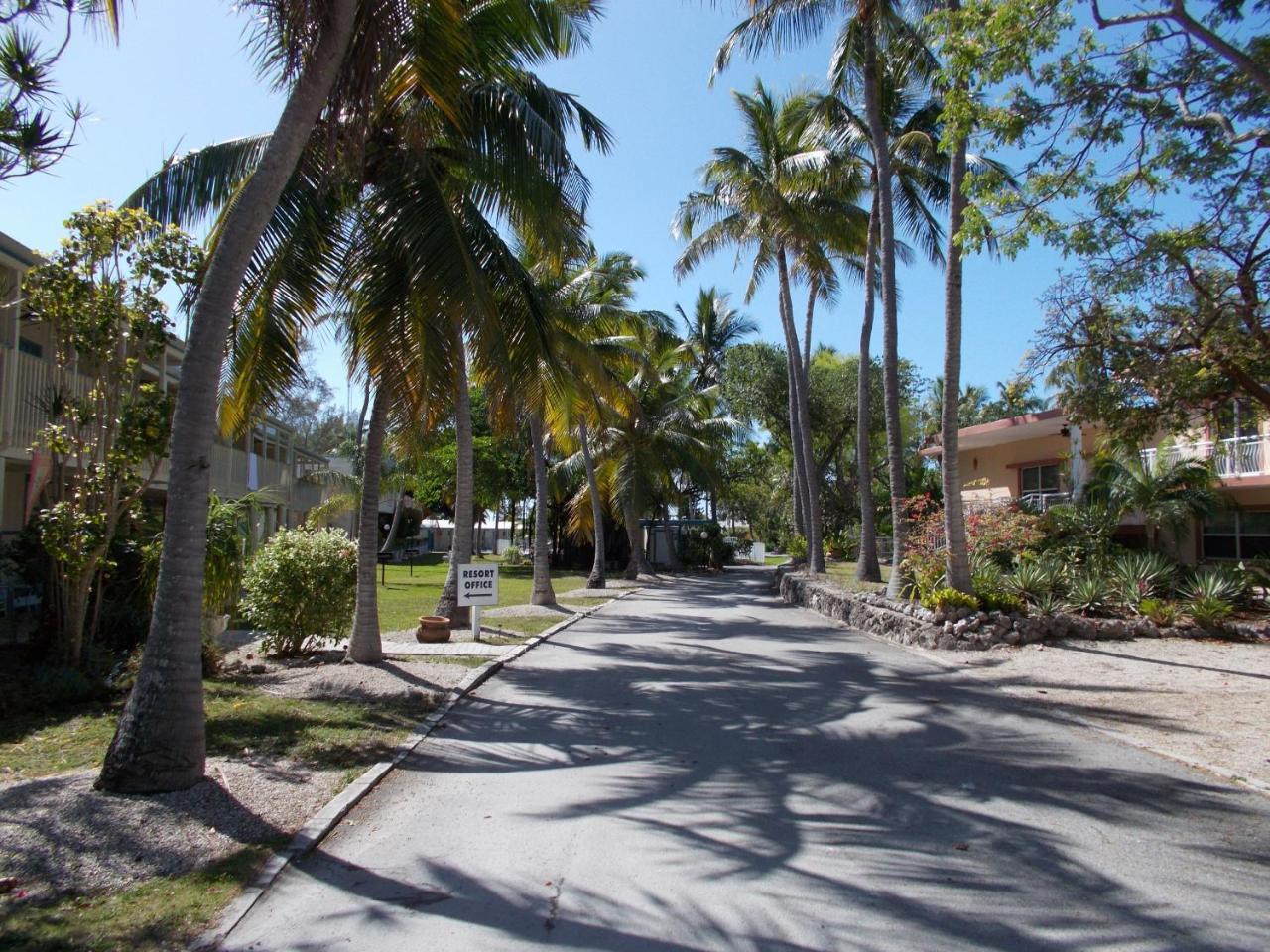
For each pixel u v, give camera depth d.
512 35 10.62
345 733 7.71
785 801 5.98
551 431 22.84
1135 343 11.26
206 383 6.03
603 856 5.00
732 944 3.91
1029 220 10.03
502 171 10.53
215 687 9.51
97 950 3.75
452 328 11.18
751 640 15.40
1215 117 9.47
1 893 4.19
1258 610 15.39
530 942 3.93
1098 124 9.88
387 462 41.06
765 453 51.16
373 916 4.20
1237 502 18.20
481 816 5.72
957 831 5.38
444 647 13.40
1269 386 10.76
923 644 13.77
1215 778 6.50
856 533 39.72
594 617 19.94
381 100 9.19
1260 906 4.29
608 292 23.98
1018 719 8.59
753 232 24.03
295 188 9.41
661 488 36.53
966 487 26.08
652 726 8.41
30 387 12.96
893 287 18.62
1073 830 5.38
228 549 10.95
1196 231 10.02
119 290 9.32
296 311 9.82
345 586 11.84
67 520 9.18
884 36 17.27
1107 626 13.62
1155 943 3.90
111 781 5.54
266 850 4.96
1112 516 17.16
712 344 46.66
